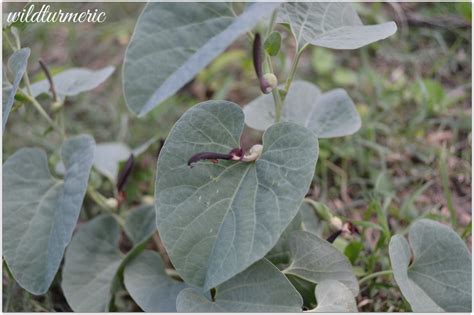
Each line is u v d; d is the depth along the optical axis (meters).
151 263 0.62
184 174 0.55
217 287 0.55
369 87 0.82
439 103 0.78
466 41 0.88
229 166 0.55
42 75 0.77
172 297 0.60
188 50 0.56
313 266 0.57
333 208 0.71
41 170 0.62
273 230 0.53
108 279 0.63
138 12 1.00
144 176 0.74
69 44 0.91
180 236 0.54
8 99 0.58
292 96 0.66
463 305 0.56
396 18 0.93
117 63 0.92
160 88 0.56
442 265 0.57
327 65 0.86
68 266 0.63
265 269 0.55
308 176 0.53
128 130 0.79
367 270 0.65
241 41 0.95
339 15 0.59
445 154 0.74
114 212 0.66
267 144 0.55
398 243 0.57
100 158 0.71
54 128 0.64
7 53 0.79
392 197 0.70
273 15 0.58
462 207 0.71
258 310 0.54
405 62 0.88
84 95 0.84
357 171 0.75
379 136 0.78
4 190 0.61
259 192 0.54
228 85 0.82
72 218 0.58
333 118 0.64
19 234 0.60
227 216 0.54
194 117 0.55
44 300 0.66
